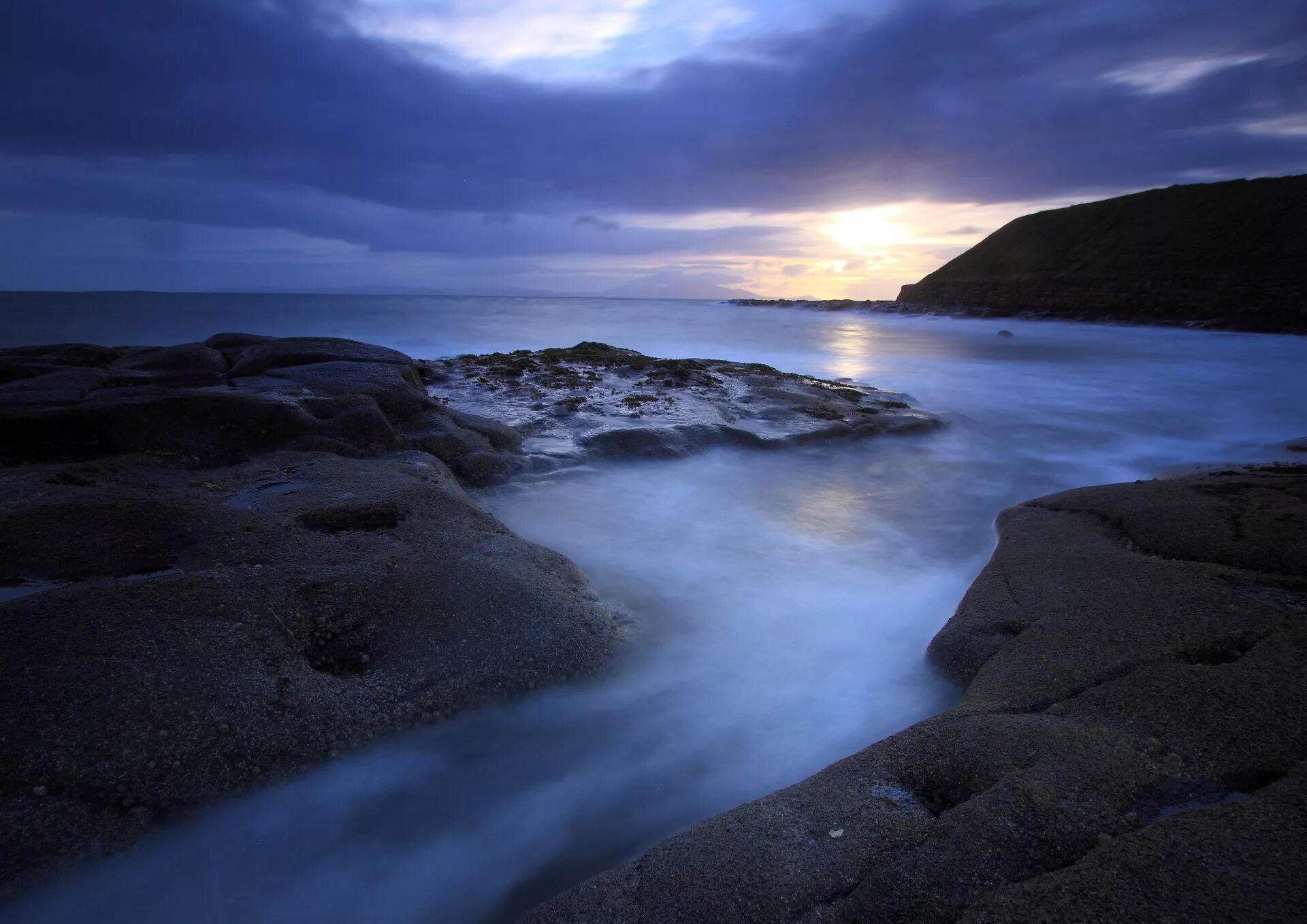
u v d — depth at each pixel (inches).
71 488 207.0
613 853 126.9
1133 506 216.2
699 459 348.2
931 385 672.4
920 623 202.4
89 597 142.9
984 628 156.8
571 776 142.3
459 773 137.4
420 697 139.0
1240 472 275.7
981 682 135.8
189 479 230.2
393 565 171.3
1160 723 111.2
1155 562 175.6
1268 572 169.0
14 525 170.1
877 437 401.4
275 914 115.0
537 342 1052.5
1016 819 91.9
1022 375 735.1
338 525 198.7
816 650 185.9
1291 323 1088.8
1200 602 149.9
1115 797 95.5
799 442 375.6
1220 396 611.2
